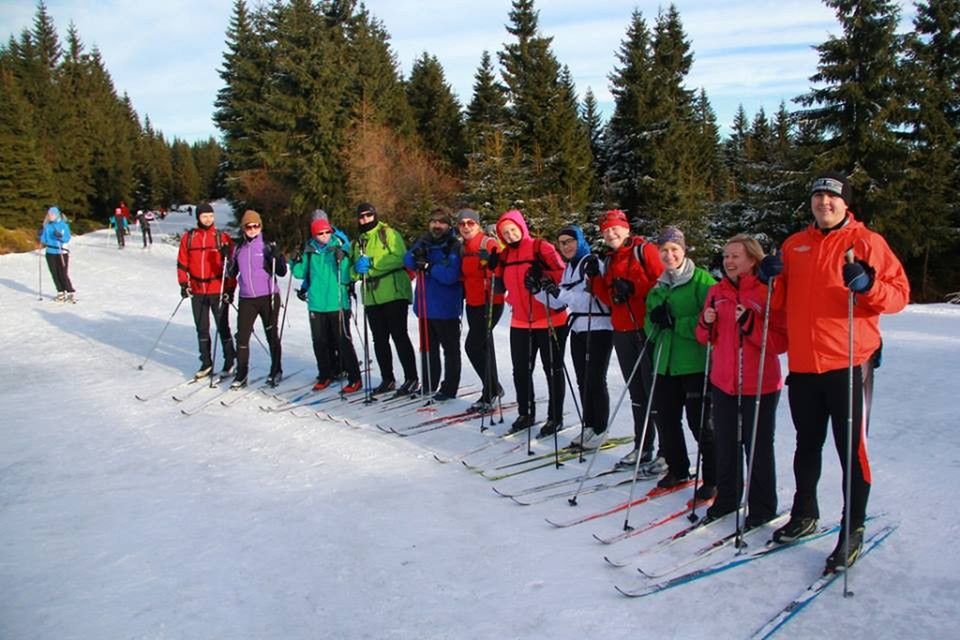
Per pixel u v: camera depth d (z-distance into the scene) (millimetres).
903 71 21516
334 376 7895
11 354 9664
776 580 3240
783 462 4891
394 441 5777
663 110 28109
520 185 24078
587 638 2832
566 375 5664
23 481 4906
